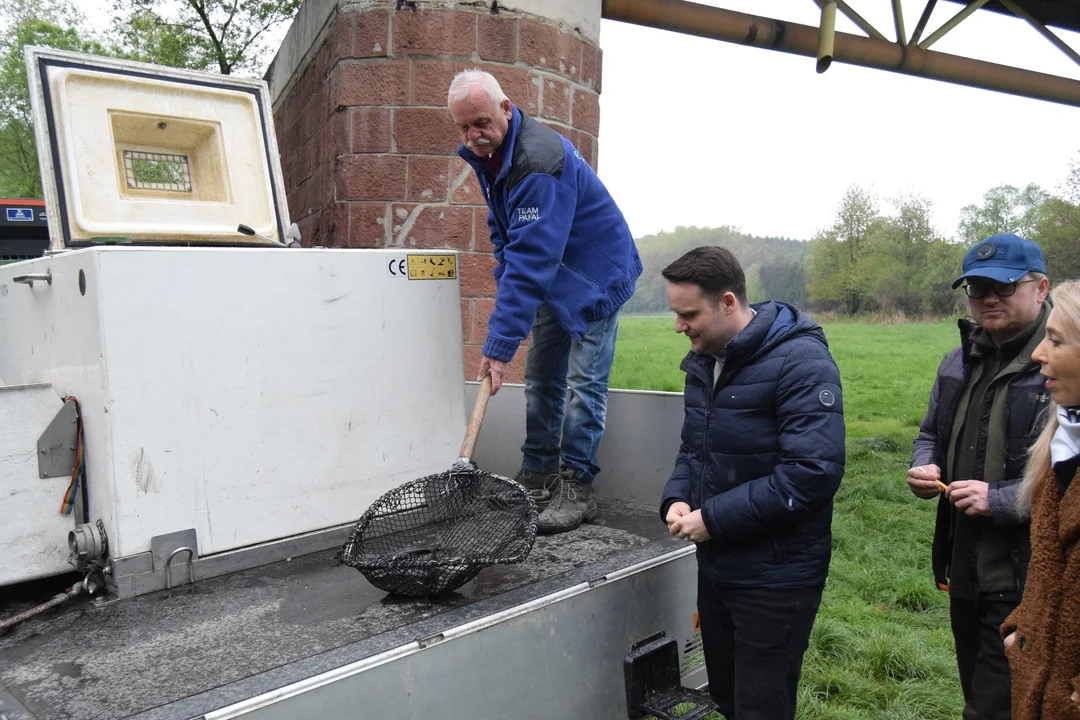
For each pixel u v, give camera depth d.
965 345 2.12
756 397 1.77
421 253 2.27
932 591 4.09
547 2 3.65
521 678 1.62
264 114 2.61
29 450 1.79
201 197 2.48
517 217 2.09
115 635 1.57
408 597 1.74
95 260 1.71
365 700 1.35
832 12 4.84
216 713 1.18
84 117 2.22
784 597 1.76
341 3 3.62
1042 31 5.98
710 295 1.78
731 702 2.00
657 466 2.63
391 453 2.22
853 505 5.77
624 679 1.88
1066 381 1.40
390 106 3.56
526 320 2.07
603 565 1.94
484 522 2.00
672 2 4.62
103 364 1.73
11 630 1.61
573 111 3.81
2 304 2.32
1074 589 1.33
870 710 2.99
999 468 1.94
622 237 2.36
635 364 11.28
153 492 1.81
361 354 2.15
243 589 1.83
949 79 5.82
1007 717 1.91
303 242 4.45
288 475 2.02
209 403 1.89
